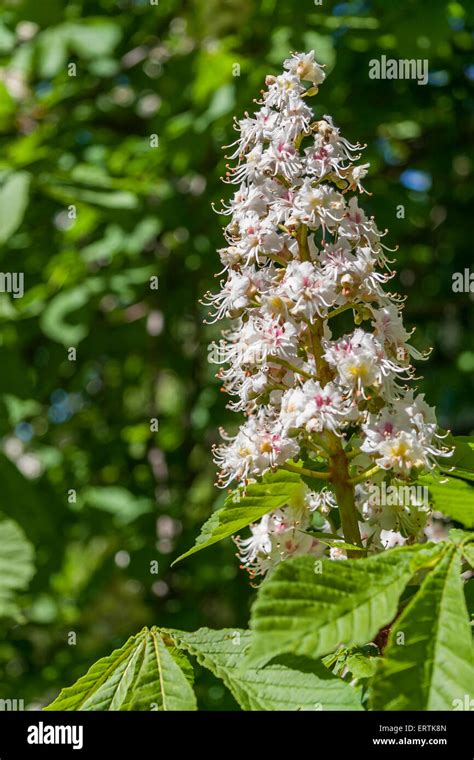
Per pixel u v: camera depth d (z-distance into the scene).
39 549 5.37
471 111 5.82
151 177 5.28
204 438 6.16
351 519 1.87
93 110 5.51
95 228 5.70
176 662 1.78
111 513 5.81
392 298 2.04
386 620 1.41
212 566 5.41
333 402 1.80
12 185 4.20
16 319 5.07
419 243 6.05
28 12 4.89
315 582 1.45
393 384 1.90
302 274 1.85
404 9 4.40
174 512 5.87
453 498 1.81
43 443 6.13
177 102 4.99
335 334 4.94
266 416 2.00
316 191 1.88
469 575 2.25
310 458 2.02
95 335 6.04
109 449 6.44
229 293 2.04
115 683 1.75
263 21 4.82
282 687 1.63
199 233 5.44
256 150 1.96
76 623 6.06
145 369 6.70
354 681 1.75
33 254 5.63
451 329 5.94
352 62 5.07
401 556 1.53
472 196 6.00
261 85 4.64
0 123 5.23
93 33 4.90
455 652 1.38
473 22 4.52
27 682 5.64
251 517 1.93
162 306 6.03
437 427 1.92
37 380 5.93
